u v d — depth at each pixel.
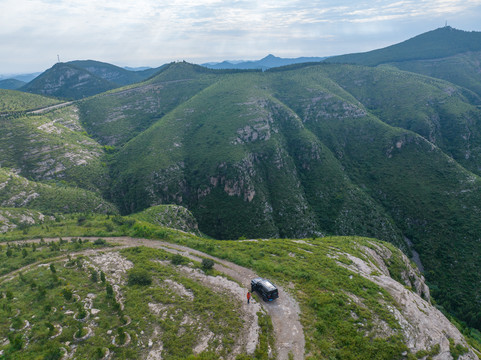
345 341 29.03
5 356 25.47
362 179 166.75
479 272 106.62
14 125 140.75
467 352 31.16
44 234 62.78
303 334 29.83
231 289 37.94
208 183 145.50
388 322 32.09
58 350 26.28
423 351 29.09
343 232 135.62
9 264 45.22
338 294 36.81
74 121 185.25
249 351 26.89
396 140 169.88
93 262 45.66
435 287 109.00
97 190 131.75
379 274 46.94
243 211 134.75
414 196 145.75
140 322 30.47
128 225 68.62
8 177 100.75
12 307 32.69
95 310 32.53
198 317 31.66
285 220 135.75
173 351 26.64
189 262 46.09
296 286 39.22
